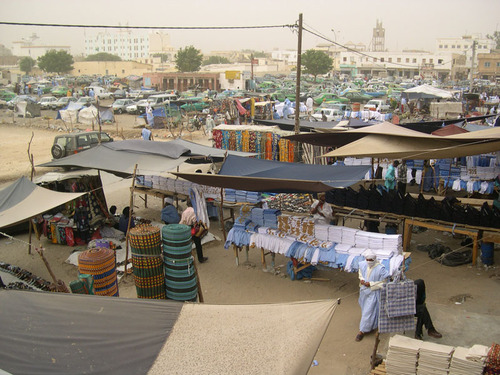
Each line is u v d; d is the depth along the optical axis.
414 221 11.17
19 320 5.12
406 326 6.71
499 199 11.55
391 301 6.56
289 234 10.07
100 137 22.97
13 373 4.34
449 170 15.30
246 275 10.57
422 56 110.50
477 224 10.41
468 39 131.62
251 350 4.56
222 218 12.59
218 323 5.03
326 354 7.45
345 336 7.96
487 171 14.49
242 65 105.50
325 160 18.95
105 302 5.47
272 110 36.25
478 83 75.00
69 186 13.48
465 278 9.88
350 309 8.90
